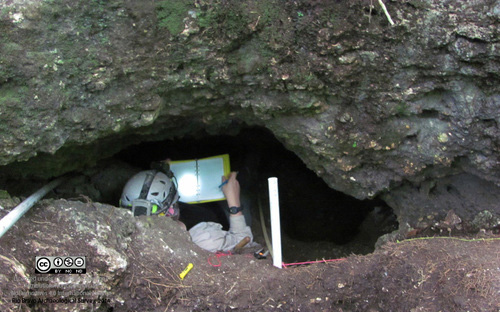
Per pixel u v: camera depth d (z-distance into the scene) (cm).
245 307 185
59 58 178
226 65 207
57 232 185
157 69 200
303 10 192
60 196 253
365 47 194
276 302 187
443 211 234
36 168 221
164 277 191
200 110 234
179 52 200
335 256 304
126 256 191
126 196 255
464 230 228
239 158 357
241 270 202
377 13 185
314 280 194
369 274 195
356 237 329
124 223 201
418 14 185
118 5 182
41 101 177
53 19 174
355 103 213
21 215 180
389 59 195
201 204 324
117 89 198
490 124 198
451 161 214
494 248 199
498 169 206
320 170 245
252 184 356
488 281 177
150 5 186
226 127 270
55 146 190
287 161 372
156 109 210
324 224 356
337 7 187
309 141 227
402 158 222
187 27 192
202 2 189
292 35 196
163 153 337
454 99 200
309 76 203
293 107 216
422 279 187
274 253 205
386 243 220
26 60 170
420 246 206
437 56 191
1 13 163
